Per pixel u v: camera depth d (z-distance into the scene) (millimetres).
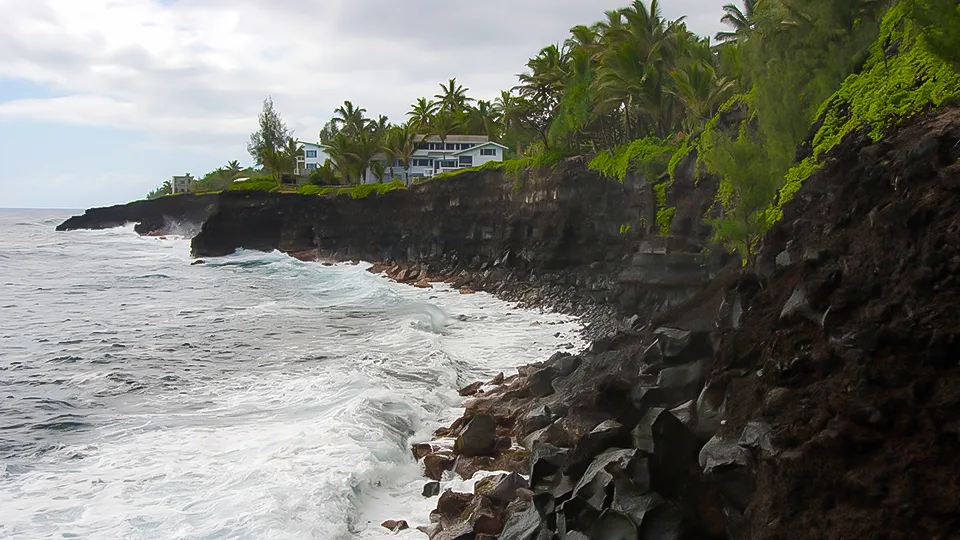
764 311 11406
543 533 9742
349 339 27125
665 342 13344
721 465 8672
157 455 14273
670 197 28906
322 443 14406
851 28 17047
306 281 51062
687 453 9148
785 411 8680
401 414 16750
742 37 24922
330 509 11578
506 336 28188
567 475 10172
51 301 39969
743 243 16609
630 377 14359
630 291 27203
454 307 36625
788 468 7742
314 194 69750
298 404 17781
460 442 14633
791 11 18031
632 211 32438
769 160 16469
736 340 11281
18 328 30531
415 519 12023
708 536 8547
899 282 8664
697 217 25844
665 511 8523
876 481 6996
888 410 7477
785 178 15547
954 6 10844
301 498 11797
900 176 9789
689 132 34562
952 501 6324
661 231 28766
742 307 12734
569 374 17750
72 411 17578
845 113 14289
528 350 25469
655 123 41906
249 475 12930
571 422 13359
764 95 17016
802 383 9055
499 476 12859
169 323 31594
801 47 17609
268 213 70750
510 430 15703
